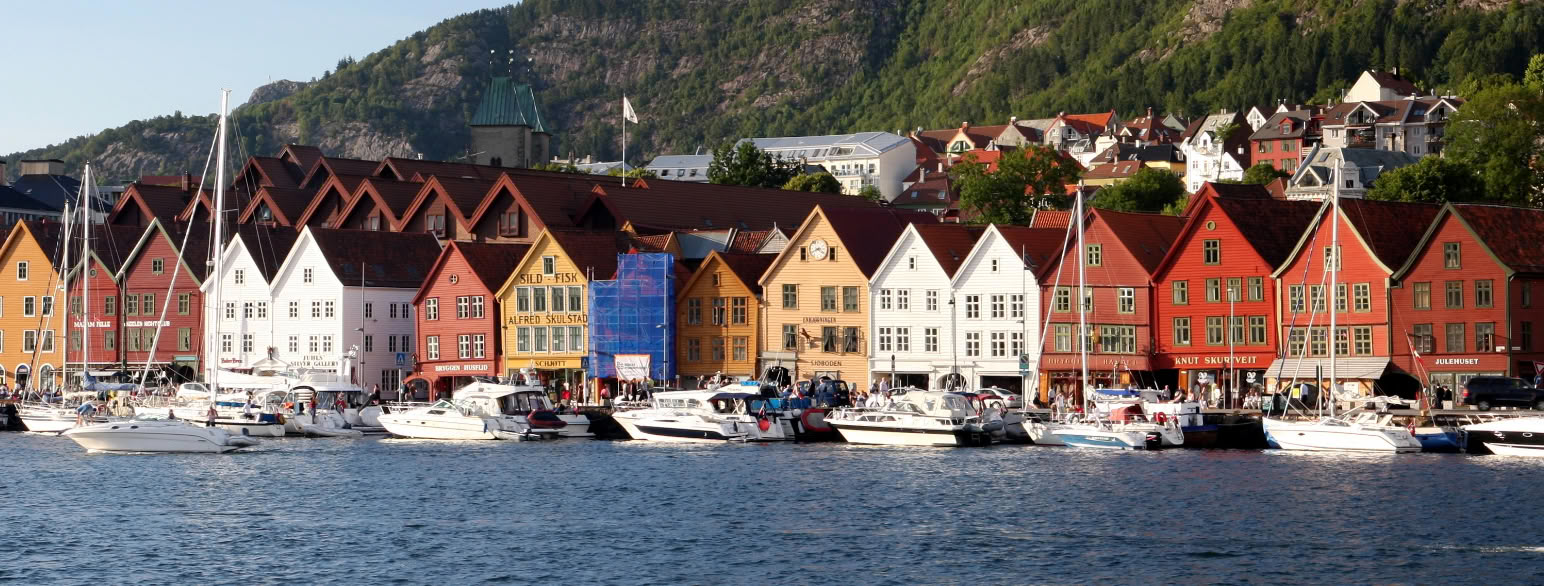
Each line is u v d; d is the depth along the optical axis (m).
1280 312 148.25
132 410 150.00
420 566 84.81
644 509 102.19
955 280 160.38
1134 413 135.62
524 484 114.25
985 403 144.00
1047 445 136.00
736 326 169.00
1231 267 150.38
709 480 115.12
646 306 168.88
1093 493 106.25
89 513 102.19
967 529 93.94
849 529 94.38
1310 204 157.00
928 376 161.88
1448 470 114.06
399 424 152.12
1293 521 94.75
